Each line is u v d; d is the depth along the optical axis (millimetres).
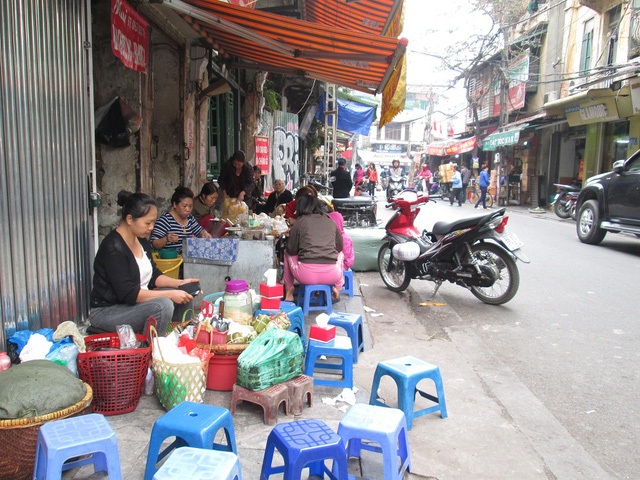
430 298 6426
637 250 10031
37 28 3496
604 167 16781
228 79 9320
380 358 4316
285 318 3840
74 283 4016
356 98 18578
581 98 15305
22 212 3326
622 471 2840
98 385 3062
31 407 2412
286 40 5227
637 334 5156
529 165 21688
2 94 3123
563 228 13469
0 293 3117
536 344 4848
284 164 14555
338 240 5141
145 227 3588
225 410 2551
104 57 5715
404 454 2648
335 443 2270
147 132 6078
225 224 6047
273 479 2553
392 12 6457
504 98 22875
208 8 4773
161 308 3521
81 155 4125
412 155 49688
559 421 3391
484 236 5875
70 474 2568
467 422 3266
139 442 2842
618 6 15945
